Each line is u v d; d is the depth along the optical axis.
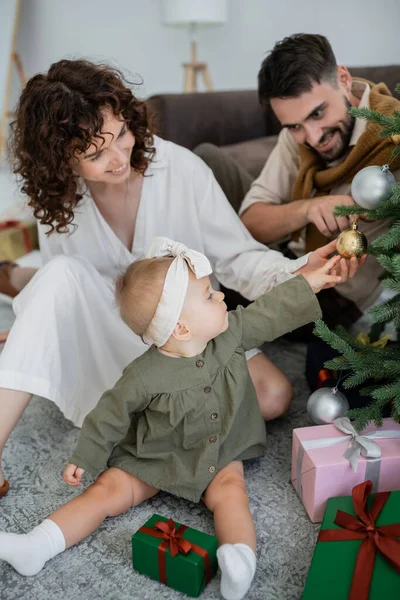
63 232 1.42
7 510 1.24
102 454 1.18
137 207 1.49
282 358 1.84
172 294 1.12
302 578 1.05
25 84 1.30
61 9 3.96
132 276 1.17
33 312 1.26
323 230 1.52
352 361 1.24
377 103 1.50
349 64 3.30
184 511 1.22
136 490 1.22
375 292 1.75
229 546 0.97
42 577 1.07
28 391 1.24
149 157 1.45
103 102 1.23
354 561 0.97
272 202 1.82
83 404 1.45
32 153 1.30
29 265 2.76
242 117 2.39
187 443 1.20
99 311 1.39
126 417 1.18
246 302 1.79
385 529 1.01
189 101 2.26
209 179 1.50
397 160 1.40
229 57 3.66
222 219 1.50
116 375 1.44
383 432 1.23
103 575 1.07
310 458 1.15
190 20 3.19
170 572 1.02
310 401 1.31
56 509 1.24
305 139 1.59
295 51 1.47
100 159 1.28
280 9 3.39
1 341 1.88
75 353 1.37
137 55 3.90
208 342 1.23
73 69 1.26
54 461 1.40
